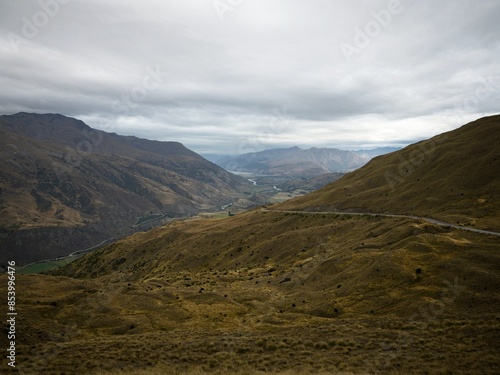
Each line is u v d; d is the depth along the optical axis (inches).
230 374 1171.3
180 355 1411.2
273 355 1368.1
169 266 5812.0
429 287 2050.9
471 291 1893.5
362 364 1218.6
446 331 1472.7
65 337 1916.8
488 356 1173.7
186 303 2586.1
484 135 5413.4
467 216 3410.4
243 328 1968.5
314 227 4923.7
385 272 2331.4
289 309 2353.6
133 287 3004.4
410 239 2723.9
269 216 6491.1
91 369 1277.1
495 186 3973.9
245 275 3838.6
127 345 1552.7
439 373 1098.1
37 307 2340.1
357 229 4188.0
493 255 2206.0
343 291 2330.2
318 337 1549.0
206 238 6466.5
